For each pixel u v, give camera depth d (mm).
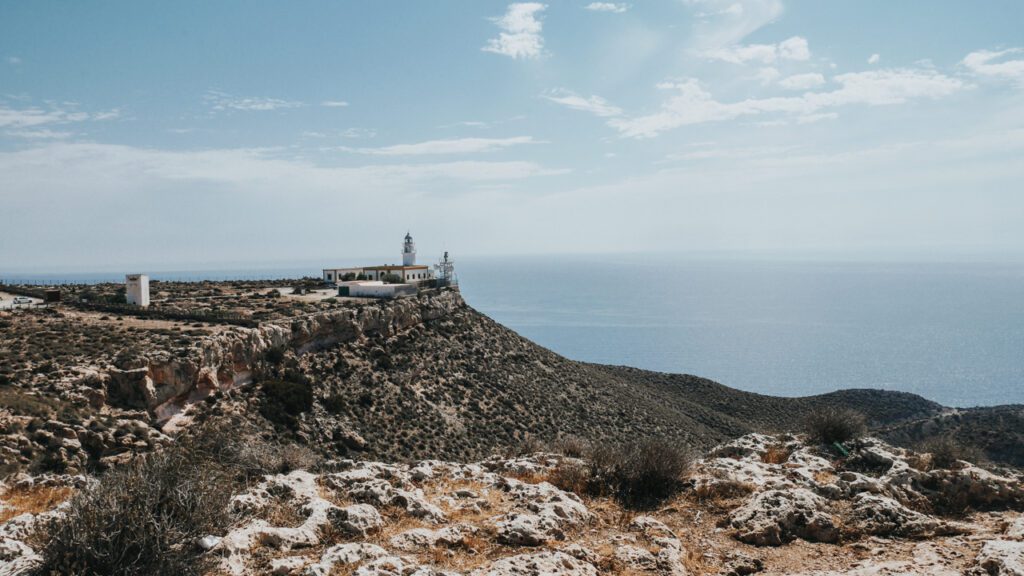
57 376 34906
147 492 10312
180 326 50219
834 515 13250
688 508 14375
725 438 73688
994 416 61094
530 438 24719
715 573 10906
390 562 9898
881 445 19141
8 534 11422
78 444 28375
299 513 12531
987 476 14617
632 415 69375
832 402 98562
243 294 80188
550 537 12070
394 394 55625
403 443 49031
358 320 62094
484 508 13969
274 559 10453
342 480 15016
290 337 54031
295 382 49531
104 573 9430
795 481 15539
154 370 38312
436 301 76062
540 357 78125
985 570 9758
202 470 11750
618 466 16172
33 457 26000
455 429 53750
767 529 12320
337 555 10203
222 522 11219
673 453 16094
